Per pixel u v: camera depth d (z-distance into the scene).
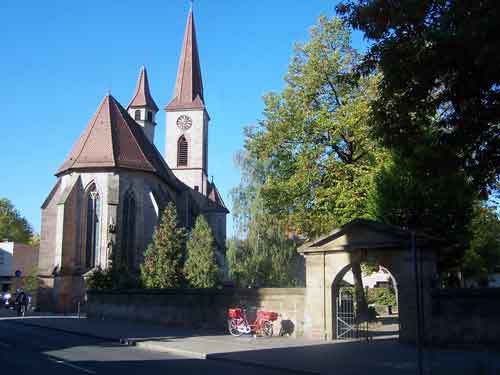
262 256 41.19
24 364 14.83
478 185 15.12
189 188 73.88
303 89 33.03
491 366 14.52
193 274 43.69
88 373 13.24
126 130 57.09
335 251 22.20
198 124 81.19
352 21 15.38
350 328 22.48
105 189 52.09
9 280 81.75
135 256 52.56
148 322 32.28
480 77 13.09
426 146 15.19
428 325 19.22
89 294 38.69
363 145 30.98
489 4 11.87
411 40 13.98
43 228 53.38
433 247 19.66
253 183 44.19
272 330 24.34
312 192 32.38
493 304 18.19
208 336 24.47
